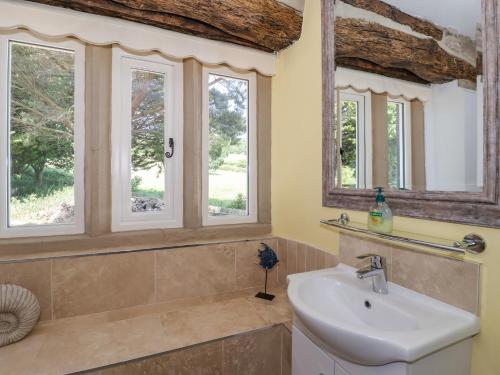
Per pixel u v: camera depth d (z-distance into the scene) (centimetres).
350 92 125
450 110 87
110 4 132
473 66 81
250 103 182
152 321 133
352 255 122
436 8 92
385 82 109
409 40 100
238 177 182
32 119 138
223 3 139
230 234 172
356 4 123
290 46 166
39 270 128
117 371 104
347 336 73
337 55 132
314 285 111
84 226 146
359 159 120
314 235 148
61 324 129
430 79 93
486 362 78
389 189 107
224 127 177
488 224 77
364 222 117
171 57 161
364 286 107
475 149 80
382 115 110
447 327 75
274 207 183
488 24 77
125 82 153
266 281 161
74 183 145
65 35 132
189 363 116
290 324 132
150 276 147
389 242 104
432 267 91
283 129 174
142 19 142
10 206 135
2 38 131
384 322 93
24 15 125
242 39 164
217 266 162
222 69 173
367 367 77
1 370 98
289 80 167
